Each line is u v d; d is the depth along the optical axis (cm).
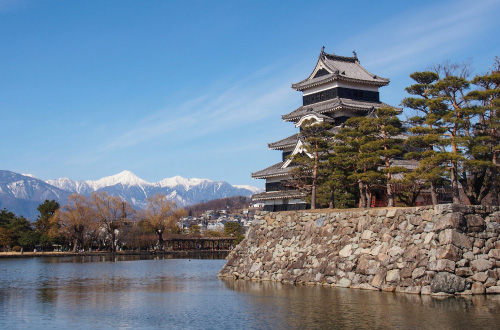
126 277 6444
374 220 4169
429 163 4575
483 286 3509
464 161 4500
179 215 16712
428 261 3612
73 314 3516
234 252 5709
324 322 2912
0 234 15488
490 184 5159
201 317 3266
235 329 2869
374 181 5422
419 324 2761
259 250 5269
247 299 3850
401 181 5169
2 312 3628
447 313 2984
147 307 3738
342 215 4494
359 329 2719
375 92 8881
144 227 16475
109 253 14812
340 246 4375
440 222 3619
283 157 8888
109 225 15488
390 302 3366
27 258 12662
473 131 4994
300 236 4850
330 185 5531
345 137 5675
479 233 3612
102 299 4241
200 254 14562
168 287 5025
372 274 3972
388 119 5450
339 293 3850
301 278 4562
